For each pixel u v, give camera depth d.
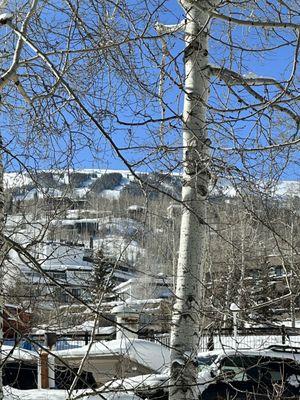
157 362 9.22
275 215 6.54
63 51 5.77
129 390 5.85
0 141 6.20
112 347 8.60
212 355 9.23
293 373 8.60
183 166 6.62
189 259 7.14
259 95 7.45
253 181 6.38
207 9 5.92
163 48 6.72
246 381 8.38
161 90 6.51
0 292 6.50
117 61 6.29
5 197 6.47
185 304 7.07
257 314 6.88
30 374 10.41
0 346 6.44
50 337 7.73
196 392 6.78
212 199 6.67
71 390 5.76
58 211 6.28
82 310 6.38
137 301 7.49
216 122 6.29
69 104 6.24
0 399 7.08
